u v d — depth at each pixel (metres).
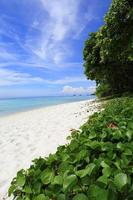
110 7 15.70
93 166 2.21
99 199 1.68
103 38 17.78
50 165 2.69
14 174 6.02
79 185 2.08
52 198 2.04
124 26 15.66
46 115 19.31
